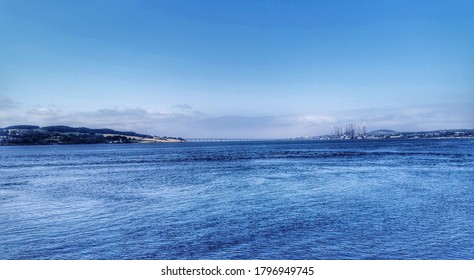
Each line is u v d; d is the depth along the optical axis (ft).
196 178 170.91
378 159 286.25
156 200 111.04
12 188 149.28
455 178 152.46
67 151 655.35
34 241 69.62
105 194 126.41
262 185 139.64
